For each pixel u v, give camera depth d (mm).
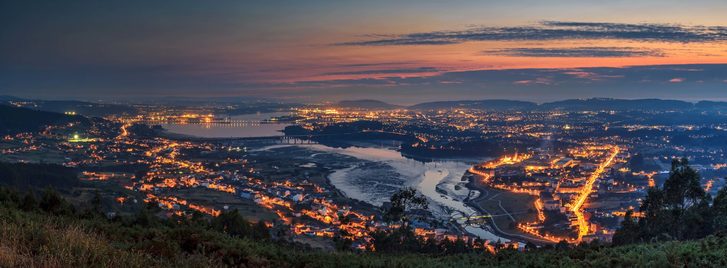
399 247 39875
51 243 12656
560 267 18062
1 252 11344
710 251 17547
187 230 18422
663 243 21500
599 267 17297
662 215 35312
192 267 13898
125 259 12875
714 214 33906
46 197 25125
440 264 20125
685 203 41750
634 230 36625
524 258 21109
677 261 16391
